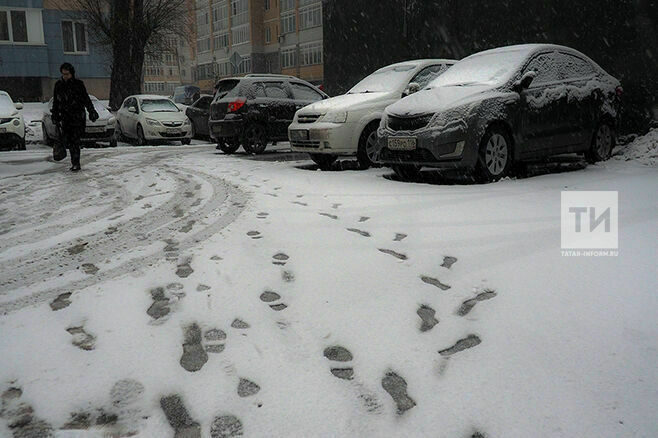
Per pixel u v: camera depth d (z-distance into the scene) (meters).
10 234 4.77
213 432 1.85
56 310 2.95
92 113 9.28
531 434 1.80
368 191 6.43
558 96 7.53
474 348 2.42
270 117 12.15
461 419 1.89
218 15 69.25
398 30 15.90
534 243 3.97
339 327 2.66
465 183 7.00
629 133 10.30
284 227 4.65
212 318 2.79
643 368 2.19
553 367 2.22
